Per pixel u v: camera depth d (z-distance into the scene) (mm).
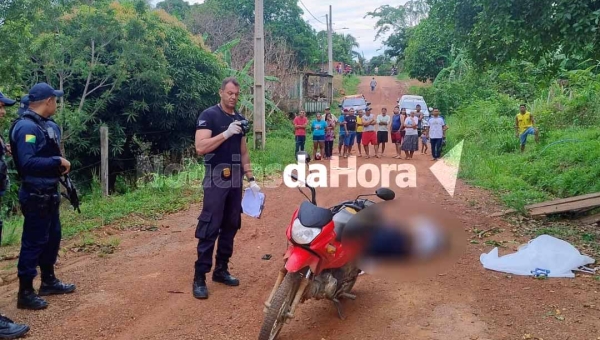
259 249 7449
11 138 5180
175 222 9242
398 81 62094
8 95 11289
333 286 4738
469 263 6535
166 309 5348
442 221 5297
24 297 5270
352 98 32344
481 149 18312
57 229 5625
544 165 12984
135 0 16828
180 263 6820
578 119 18156
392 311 5207
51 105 5309
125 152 17203
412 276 5238
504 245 7289
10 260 7270
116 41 15023
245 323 5000
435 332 4727
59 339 4676
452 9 9812
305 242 4383
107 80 15586
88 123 15516
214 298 5621
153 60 15547
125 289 5887
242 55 33406
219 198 5629
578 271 6223
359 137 18703
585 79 20094
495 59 9852
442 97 33500
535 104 21500
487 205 10102
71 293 5766
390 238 5016
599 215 8391
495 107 23641
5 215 10664
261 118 19438
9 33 10883
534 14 8156
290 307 4469
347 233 4762
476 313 5109
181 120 17734
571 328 4746
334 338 4660
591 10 7457
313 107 35344
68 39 14094
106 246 7656
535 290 5664
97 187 12836
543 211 8797
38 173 5145
